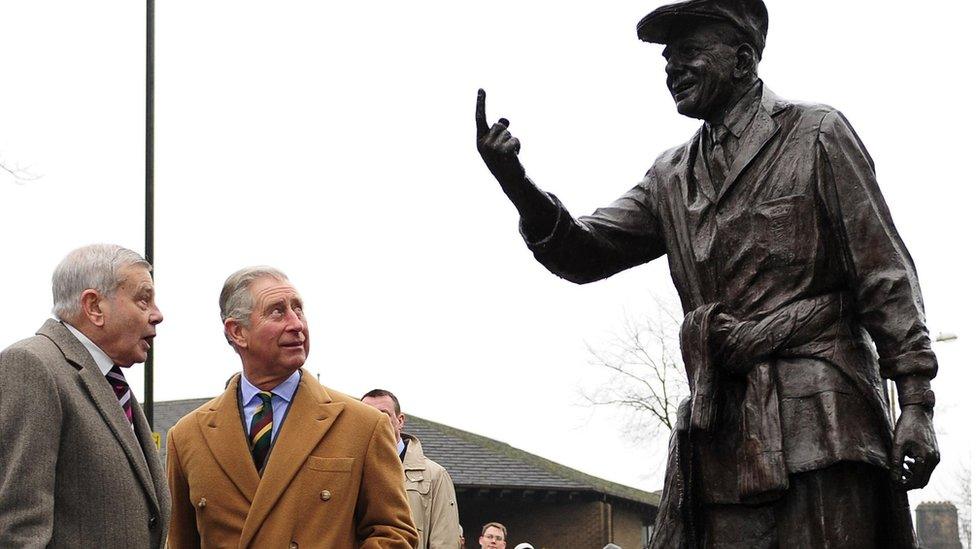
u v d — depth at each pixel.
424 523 8.20
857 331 4.77
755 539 4.78
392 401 8.34
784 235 4.75
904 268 4.65
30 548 4.45
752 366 4.75
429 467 8.32
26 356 4.70
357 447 5.36
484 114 4.75
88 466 4.73
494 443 37.09
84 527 4.72
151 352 15.34
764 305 4.77
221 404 5.46
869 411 4.68
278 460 5.28
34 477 4.56
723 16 4.91
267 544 5.20
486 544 11.98
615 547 13.82
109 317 4.95
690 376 4.86
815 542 4.61
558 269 5.09
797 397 4.66
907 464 4.58
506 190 4.86
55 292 4.99
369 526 5.37
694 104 4.93
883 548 4.68
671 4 4.93
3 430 4.61
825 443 4.60
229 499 5.31
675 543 5.01
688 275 4.98
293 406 5.39
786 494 4.66
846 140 4.76
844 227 4.70
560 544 34.62
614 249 5.13
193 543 5.54
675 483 5.01
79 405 4.75
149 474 4.95
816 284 4.74
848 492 4.61
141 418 5.07
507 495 33.94
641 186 5.21
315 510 5.26
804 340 4.70
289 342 5.35
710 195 4.92
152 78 15.41
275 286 5.39
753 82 4.95
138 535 4.82
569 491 34.31
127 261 5.01
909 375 4.59
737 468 4.76
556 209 4.91
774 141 4.84
